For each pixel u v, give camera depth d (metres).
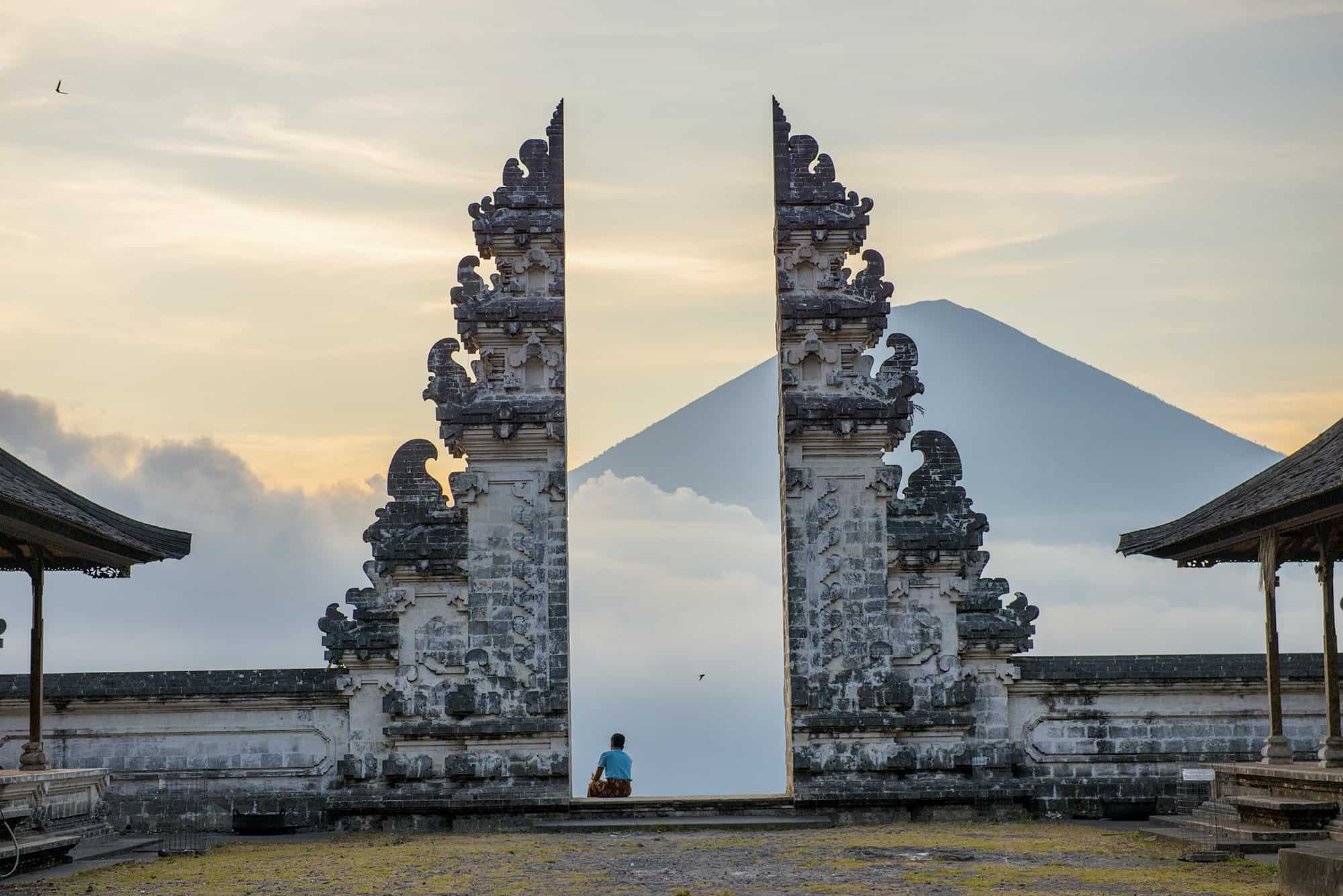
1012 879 21.59
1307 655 32.38
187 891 21.30
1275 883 20.52
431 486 32.88
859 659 32.41
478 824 31.39
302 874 23.31
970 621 32.41
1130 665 32.34
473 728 31.70
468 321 33.03
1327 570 26.19
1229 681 32.25
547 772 31.77
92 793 28.22
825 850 25.84
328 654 31.97
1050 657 32.56
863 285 33.56
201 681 31.53
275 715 31.94
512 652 32.22
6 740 31.17
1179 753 32.28
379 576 32.53
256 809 31.28
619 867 23.73
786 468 33.00
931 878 21.80
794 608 32.59
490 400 32.97
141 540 28.59
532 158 33.78
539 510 32.72
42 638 27.14
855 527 32.81
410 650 32.22
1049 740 32.34
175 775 31.47
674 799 31.78
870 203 33.75
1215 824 26.50
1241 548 29.11
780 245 33.72
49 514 24.33
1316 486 23.88
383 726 31.92
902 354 33.44
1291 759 26.84
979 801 31.72
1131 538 31.41
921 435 33.31
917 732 32.25
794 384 33.31
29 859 23.94
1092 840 27.20
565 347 33.28
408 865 24.34
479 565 32.47
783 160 34.00
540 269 33.50
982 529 32.81
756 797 31.88
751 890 20.69
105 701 31.33
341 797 31.41
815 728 32.09
